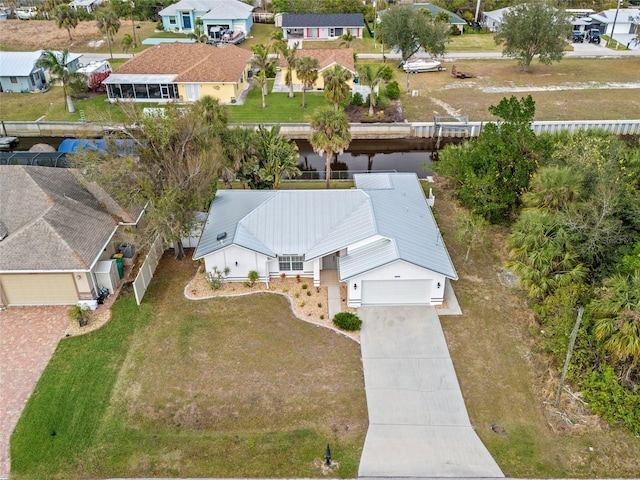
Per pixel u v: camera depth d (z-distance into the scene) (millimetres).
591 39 89812
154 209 30828
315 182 45188
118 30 90562
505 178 37594
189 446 22719
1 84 66938
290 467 21812
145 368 26578
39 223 30422
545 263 28719
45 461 22156
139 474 21625
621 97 64500
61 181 35219
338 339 28359
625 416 23406
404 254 29594
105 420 23891
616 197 29484
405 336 28531
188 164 32406
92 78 66625
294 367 26578
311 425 23609
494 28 95625
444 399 24906
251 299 31281
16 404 24609
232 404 24578
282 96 65250
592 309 25500
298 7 100438
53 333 28797
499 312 30281
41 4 108062
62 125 57688
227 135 38438
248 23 93688
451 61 80312
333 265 33688
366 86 65438
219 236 31875
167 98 63281
